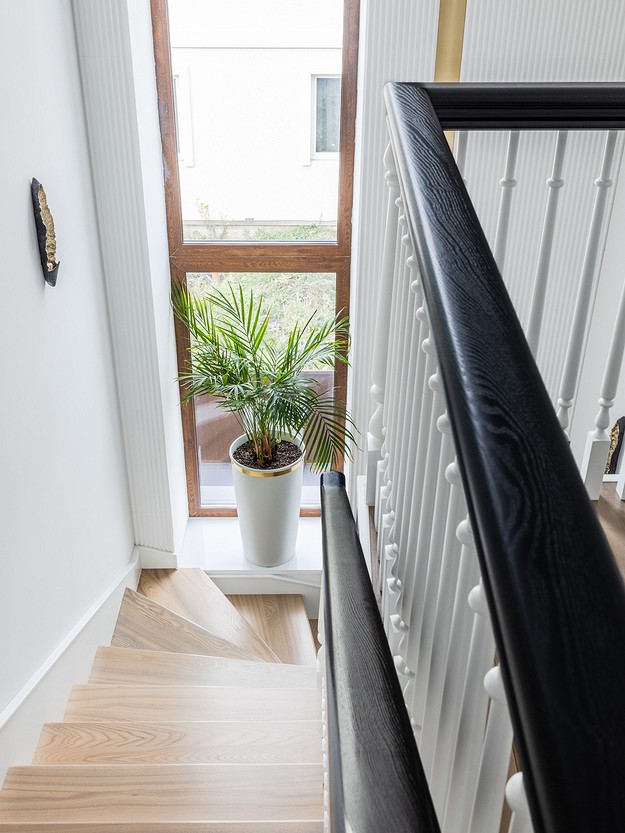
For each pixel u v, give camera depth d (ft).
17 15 6.67
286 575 12.03
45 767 6.32
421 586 3.76
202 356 10.64
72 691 8.00
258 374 10.61
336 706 2.35
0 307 6.23
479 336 2.17
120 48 8.57
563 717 1.35
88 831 5.49
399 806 1.88
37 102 7.18
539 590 1.52
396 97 4.08
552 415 1.90
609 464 9.59
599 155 9.49
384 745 2.12
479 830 2.63
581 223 9.88
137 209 9.38
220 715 7.76
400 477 4.47
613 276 10.06
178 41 10.05
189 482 12.85
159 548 11.63
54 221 7.65
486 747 2.48
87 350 8.88
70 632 8.12
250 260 11.19
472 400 1.96
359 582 3.31
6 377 6.37
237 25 10.00
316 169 10.77
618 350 5.05
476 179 9.72
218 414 12.30
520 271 10.21
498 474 1.74
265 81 10.28
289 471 11.01
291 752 7.02
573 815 1.24
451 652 2.96
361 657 2.62
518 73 9.28
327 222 11.10
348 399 12.11
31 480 6.98
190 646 9.86
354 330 10.82
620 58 9.16
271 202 10.96
